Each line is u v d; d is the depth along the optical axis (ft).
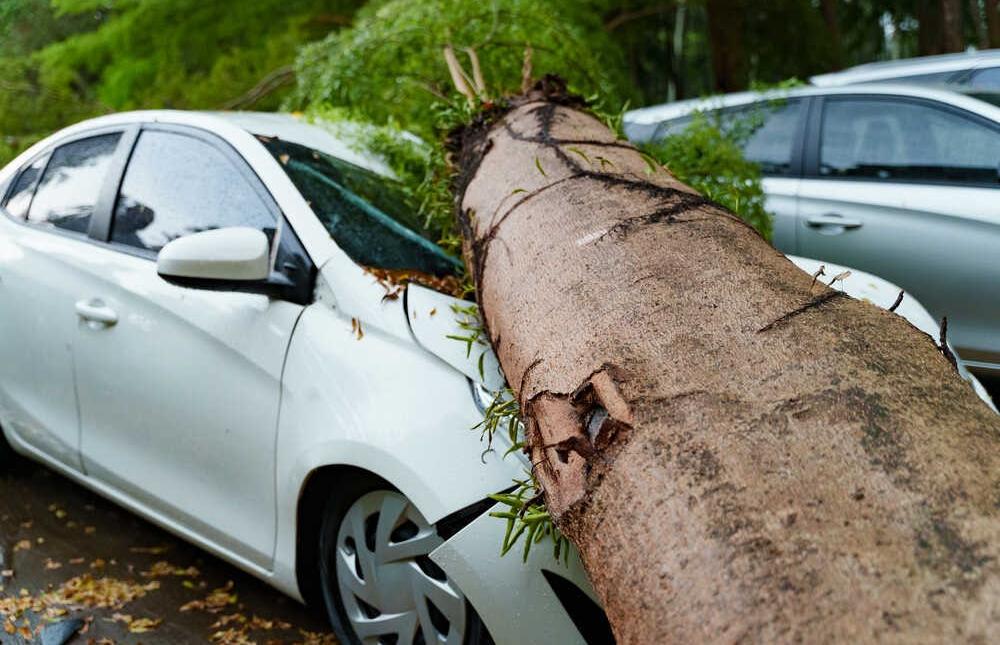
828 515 3.98
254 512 8.47
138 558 10.60
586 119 9.03
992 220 14.23
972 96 15.43
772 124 17.20
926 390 4.57
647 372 5.06
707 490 4.33
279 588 8.55
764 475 4.26
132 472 9.70
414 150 10.89
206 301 8.82
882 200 15.37
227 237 8.22
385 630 7.68
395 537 7.51
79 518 11.58
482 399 7.11
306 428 7.80
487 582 6.40
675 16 52.21
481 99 10.22
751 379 4.78
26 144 19.43
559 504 5.21
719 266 5.73
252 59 25.16
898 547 3.76
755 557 3.98
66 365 10.22
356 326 7.89
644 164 7.73
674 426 4.70
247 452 8.38
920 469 4.06
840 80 20.33
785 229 16.43
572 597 6.34
